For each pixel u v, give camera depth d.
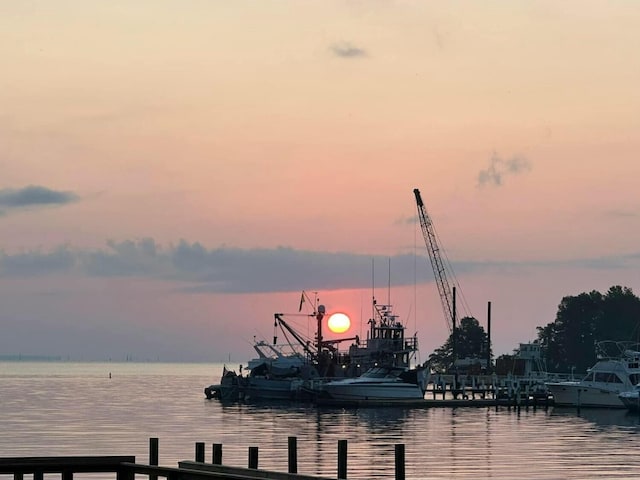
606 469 93.06
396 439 122.88
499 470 91.44
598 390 186.62
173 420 155.12
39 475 46.00
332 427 141.50
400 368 195.50
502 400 196.38
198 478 43.31
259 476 47.47
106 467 46.78
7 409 186.62
